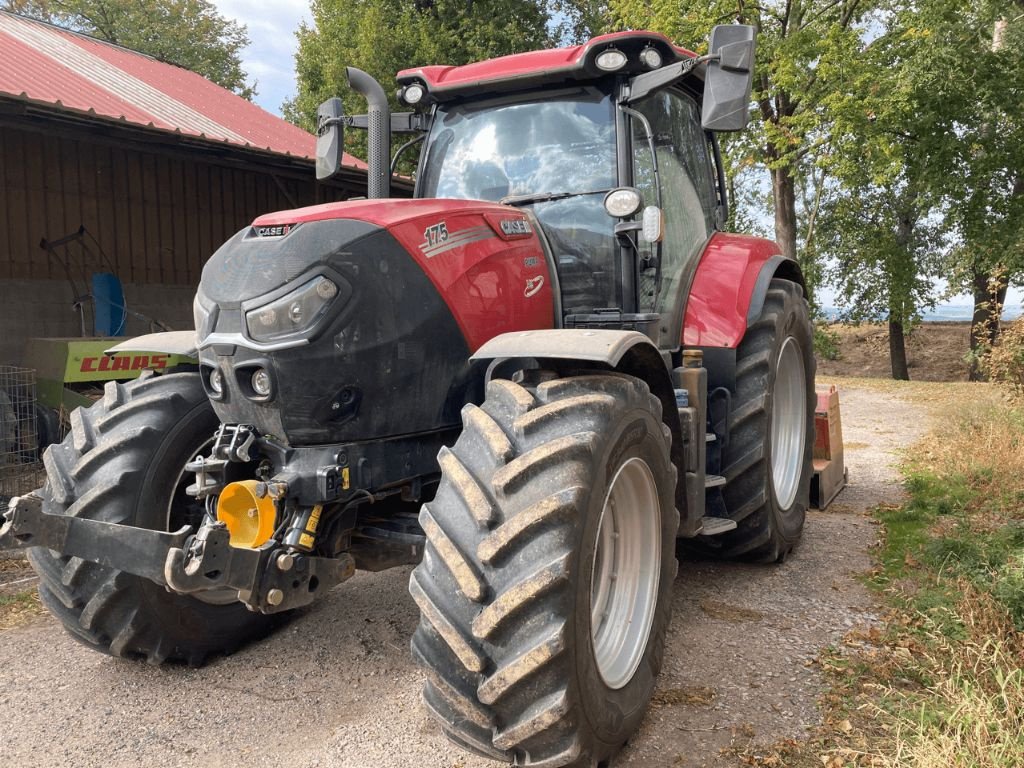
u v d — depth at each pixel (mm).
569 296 3330
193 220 9562
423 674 2980
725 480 3662
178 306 9469
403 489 2816
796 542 4215
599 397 2332
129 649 2938
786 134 15094
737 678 2857
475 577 2014
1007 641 2812
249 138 8375
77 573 2791
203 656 3084
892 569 3955
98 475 2830
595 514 2146
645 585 2635
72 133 6965
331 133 3559
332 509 2627
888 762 2160
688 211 3986
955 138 14984
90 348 6648
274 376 2434
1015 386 7418
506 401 2344
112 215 8789
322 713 2711
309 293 2408
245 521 2422
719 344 3664
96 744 2535
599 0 23328
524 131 3496
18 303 8031
